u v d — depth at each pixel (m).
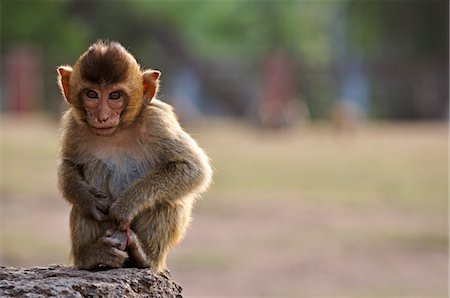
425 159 37.31
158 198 7.95
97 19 69.00
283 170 33.25
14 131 45.41
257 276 17.47
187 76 70.50
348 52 74.31
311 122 66.44
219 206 25.09
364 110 69.00
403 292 16.45
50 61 63.66
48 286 7.19
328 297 15.83
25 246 19.22
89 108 7.84
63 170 8.07
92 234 7.94
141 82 8.07
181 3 74.44
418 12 68.94
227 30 77.00
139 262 7.93
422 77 68.31
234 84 70.38
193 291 16.48
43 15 64.50
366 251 19.86
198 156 8.25
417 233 21.69
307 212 24.44
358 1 71.31
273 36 76.06
